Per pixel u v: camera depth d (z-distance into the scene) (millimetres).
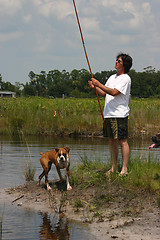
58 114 16719
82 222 4172
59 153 5520
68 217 4367
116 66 5801
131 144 10648
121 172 5703
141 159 6488
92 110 18344
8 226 3994
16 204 4934
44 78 168625
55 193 5457
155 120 14898
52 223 4129
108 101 5766
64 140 12266
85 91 142500
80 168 6621
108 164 6516
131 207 4594
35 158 8188
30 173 6578
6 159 7996
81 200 4977
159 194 4980
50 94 152250
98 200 4949
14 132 14164
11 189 5699
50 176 6555
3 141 11602
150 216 4250
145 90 120750
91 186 5594
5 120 15227
